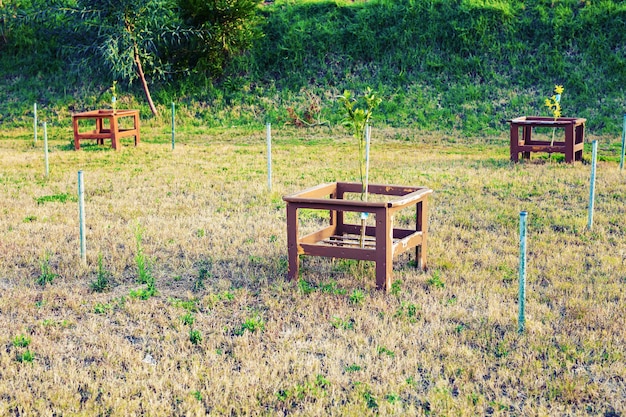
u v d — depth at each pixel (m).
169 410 5.50
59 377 6.03
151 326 7.30
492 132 25.14
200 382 5.98
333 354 6.47
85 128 27.19
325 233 9.50
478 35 29.11
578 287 8.31
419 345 6.70
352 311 7.60
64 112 28.78
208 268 9.35
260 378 6.03
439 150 21.81
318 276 8.87
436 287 8.42
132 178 16.25
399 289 8.38
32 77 30.34
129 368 6.24
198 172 17.06
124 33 27.39
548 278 8.83
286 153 20.80
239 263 9.47
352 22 30.95
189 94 29.39
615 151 20.95
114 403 5.59
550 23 28.97
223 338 6.90
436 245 10.35
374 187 9.52
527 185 14.95
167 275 9.11
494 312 7.46
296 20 31.33
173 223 11.75
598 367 6.16
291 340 6.86
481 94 27.36
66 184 15.59
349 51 29.98
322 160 19.30
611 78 26.86
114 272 9.14
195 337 6.86
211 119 28.17
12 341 6.85
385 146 22.86
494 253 9.93
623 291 8.20
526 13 29.77
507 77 27.91
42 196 14.11
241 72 30.14
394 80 28.72
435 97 27.67
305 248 8.55
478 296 8.05
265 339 6.88
